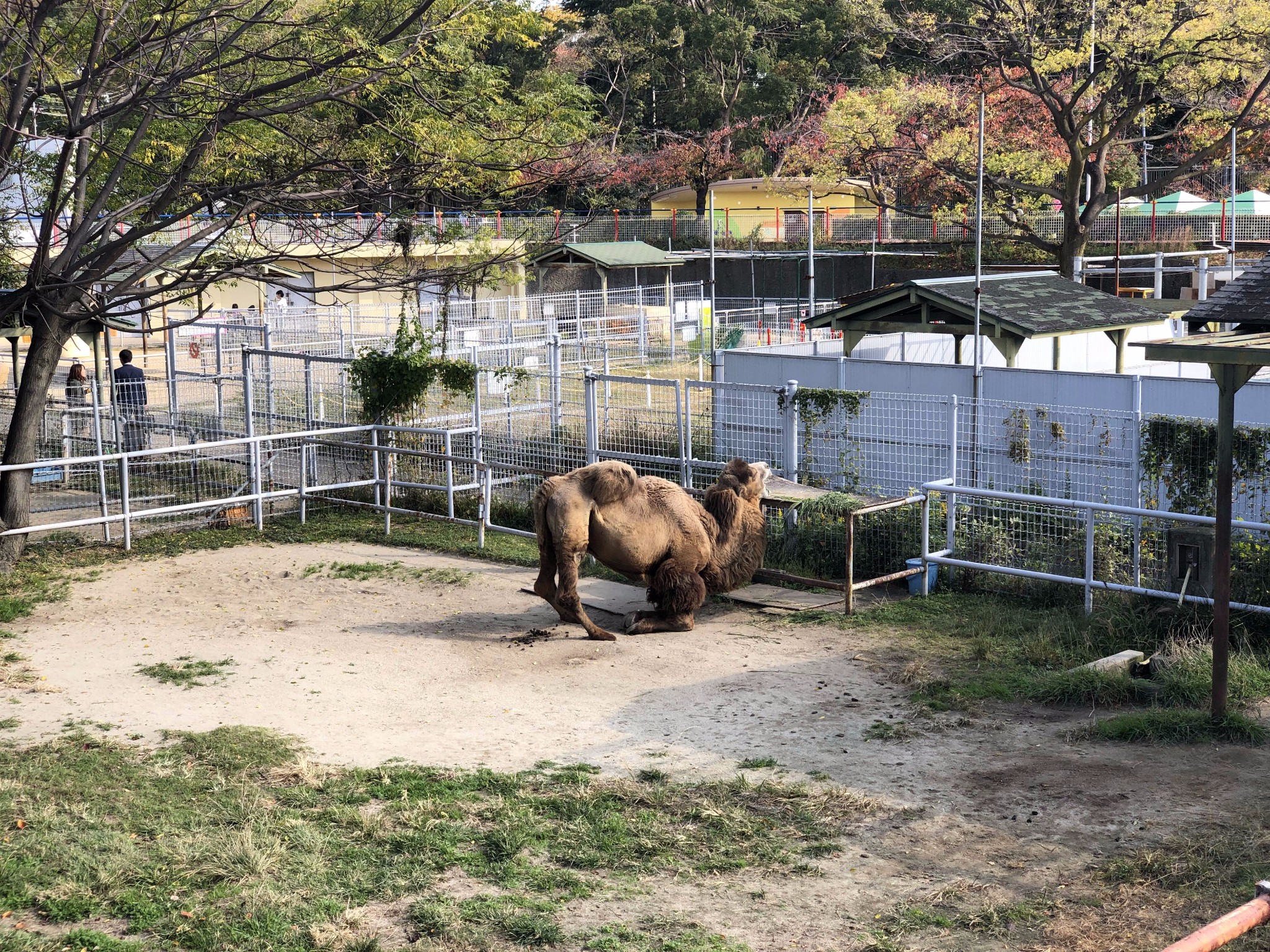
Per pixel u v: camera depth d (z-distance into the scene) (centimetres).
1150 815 707
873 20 4784
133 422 1934
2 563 1441
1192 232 4397
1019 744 838
